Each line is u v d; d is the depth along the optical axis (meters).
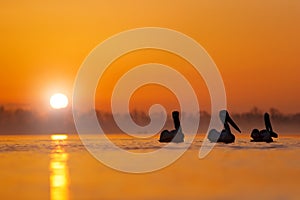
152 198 34.38
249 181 39.75
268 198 34.34
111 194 35.66
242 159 51.44
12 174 43.38
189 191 36.47
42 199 34.34
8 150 61.38
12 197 34.88
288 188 37.12
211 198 34.31
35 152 58.84
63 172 44.53
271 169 45.03
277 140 74.69
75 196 35.03
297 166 46.66
